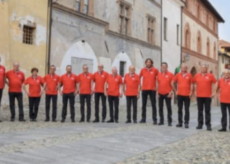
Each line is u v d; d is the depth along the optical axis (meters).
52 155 6.01
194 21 38.09
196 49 38.91
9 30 14.30
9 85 11.30
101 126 10.47
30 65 15.23
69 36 17.45
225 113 10.20
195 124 12.12
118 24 22.25
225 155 6.48
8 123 10.55
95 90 11.99
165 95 11.26
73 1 17.66
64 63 17.17
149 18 27.00
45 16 16.00
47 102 11.77
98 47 19.98
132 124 11.36
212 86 11.20
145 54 26.03
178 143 7.71
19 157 5.76
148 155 6.28
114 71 11.95
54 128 9.62
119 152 6.46
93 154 6.20
